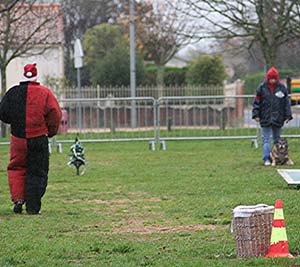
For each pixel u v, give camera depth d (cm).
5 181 2880
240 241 1461
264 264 1385
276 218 1460
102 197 2434
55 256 1541
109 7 10381
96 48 8975
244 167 3228
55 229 1861
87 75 9106
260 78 8681
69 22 10000
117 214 2092
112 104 4991
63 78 6844
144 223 1939
